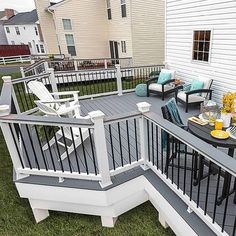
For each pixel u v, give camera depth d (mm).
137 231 2695
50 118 2275
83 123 2158
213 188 2420
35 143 3588
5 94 3307
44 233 2756
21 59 18938
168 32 6543
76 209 2793
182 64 6305
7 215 3023
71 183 2535
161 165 2588
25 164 2982
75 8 12016
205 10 5066
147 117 2330
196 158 2436
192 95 4977
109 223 2785
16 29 27531
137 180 2701
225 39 4746
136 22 10594
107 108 5527
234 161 1430
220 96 5230
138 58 11320
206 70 5477
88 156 3182
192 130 2506
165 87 5859
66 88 8664
